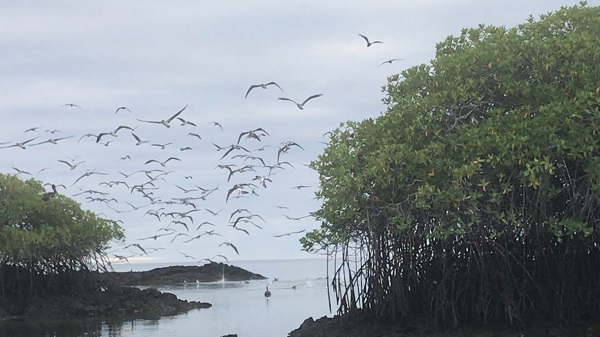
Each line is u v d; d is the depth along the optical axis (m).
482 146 20.19
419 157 20.94
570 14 22.28
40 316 34.00
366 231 23.42
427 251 22.83
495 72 21.72
